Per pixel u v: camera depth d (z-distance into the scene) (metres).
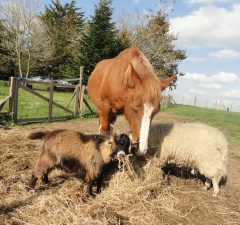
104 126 5.91
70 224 3.37
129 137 4.39
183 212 4.32
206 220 4.17
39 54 33.91
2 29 32.47
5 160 5.35
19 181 4.45
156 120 15.98
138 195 4.30
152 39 30.36
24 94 20.17
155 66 31.47
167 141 5.16
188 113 22.19
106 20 27.50
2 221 3.36
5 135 6.94
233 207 4.73
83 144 4.29
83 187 4.52
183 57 35.62
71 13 45.56
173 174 5.97
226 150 5.12
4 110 11.44
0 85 27.22
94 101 6.72
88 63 27.30
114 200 4.18
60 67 36.59
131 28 31.89
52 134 4.37
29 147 6.27
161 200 4.44
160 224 3.80
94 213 3.65
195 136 5.10
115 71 5.32
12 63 33.88
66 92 28.66
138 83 4.45
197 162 5.11
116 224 3.56
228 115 23.38
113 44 27.28
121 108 5.47
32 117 11.15
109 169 4.48
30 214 3.55
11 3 31.41
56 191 4.30
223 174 5.14
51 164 4.29
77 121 12.17
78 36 40.72
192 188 5.35
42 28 34.59
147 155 5.23
